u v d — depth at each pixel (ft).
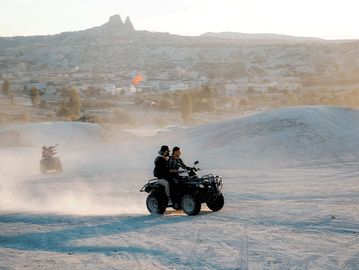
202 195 80.89
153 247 58.65
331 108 330.75
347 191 111.04
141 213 86.79
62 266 51.80
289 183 137.28
